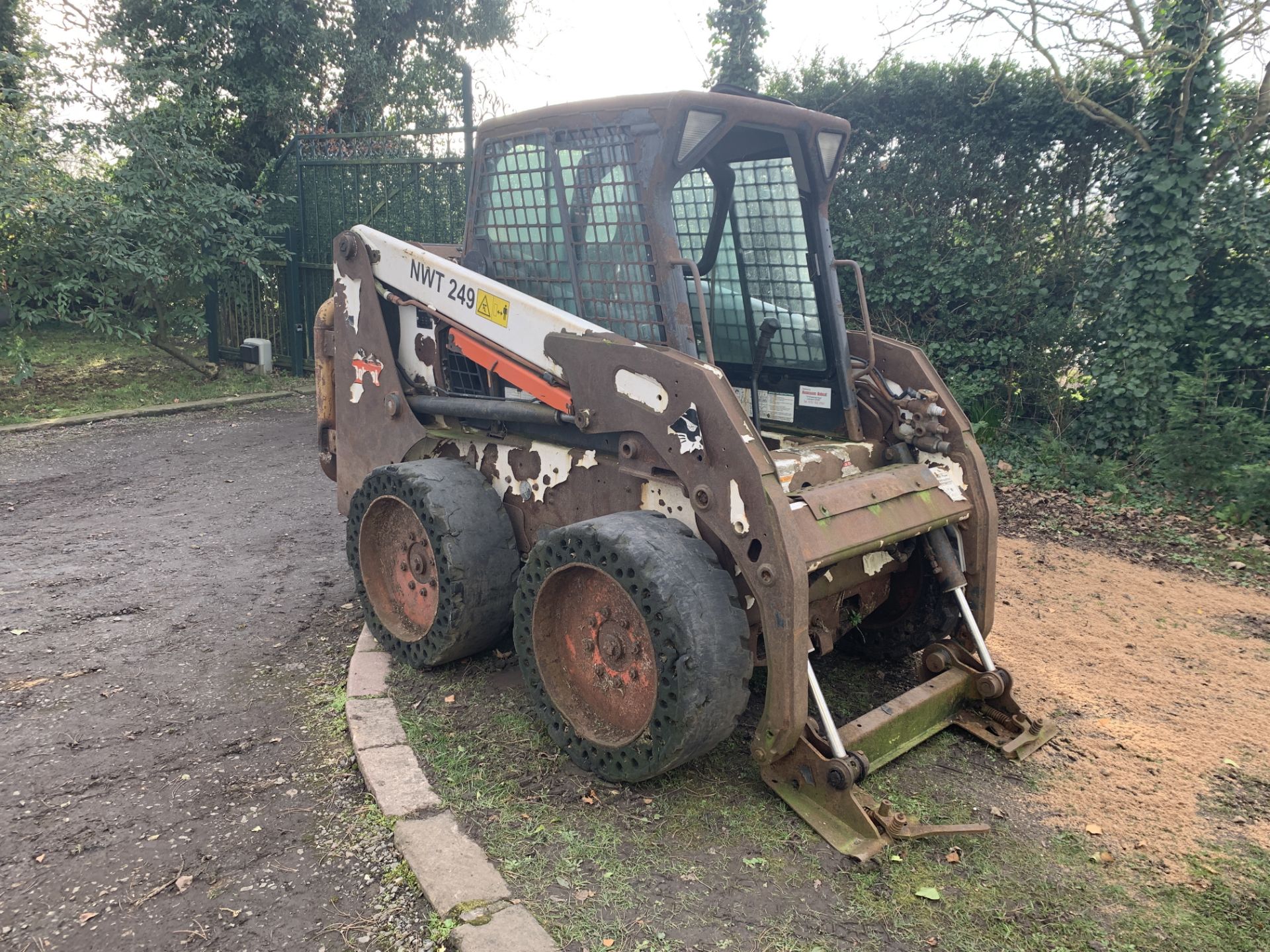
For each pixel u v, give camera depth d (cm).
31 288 931
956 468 359
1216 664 419
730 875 262
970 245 824
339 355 445
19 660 400
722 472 282
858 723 302
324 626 446
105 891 256
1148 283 731
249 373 1152
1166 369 734
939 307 845
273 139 1307
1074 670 409
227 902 252
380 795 293
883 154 860
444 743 330
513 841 275
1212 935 242
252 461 779
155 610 461
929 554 360
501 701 363
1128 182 735
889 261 848
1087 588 520
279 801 300
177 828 285
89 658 404
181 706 363
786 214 375
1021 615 475
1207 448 673
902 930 242
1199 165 704
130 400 990
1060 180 794
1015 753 329
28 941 237
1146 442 731
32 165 916
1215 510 654
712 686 273
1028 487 725
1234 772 325
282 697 372
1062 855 276
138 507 643
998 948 237
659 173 308
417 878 255
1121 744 343
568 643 324
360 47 1281
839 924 244
